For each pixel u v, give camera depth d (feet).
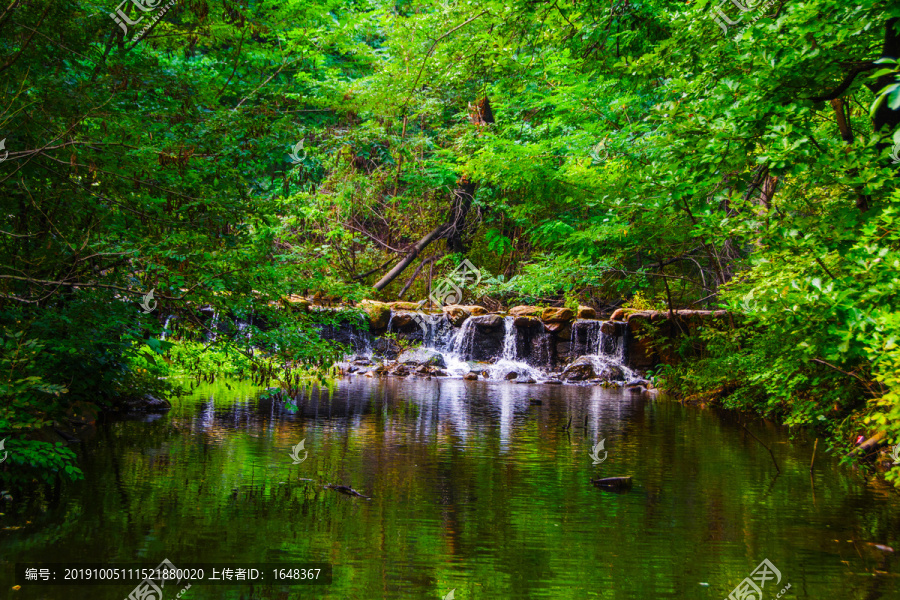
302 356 25.18
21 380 16.89
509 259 79.25
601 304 76.84
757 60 19.71
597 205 42.34
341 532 15.97
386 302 70.90
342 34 49.06
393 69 55.16
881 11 17.24
